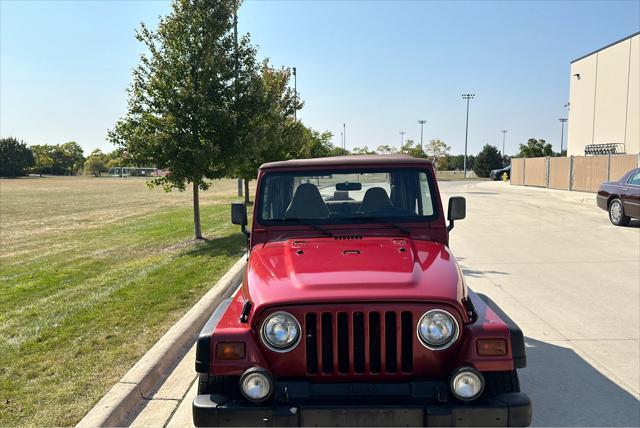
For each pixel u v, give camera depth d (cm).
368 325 307
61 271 960
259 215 437
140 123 1262
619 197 1440
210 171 1305
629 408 414
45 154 14362
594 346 543
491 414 288
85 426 371
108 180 8431
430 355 309
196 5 1269
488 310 336
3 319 649
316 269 344
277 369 311
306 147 2862
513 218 1677
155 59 1262
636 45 3142
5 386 447
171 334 565
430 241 414
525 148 6544
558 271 895
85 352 527
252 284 345
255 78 1327
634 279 832
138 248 1230
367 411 292
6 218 2025
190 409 423
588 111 3678
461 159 10362
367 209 437
